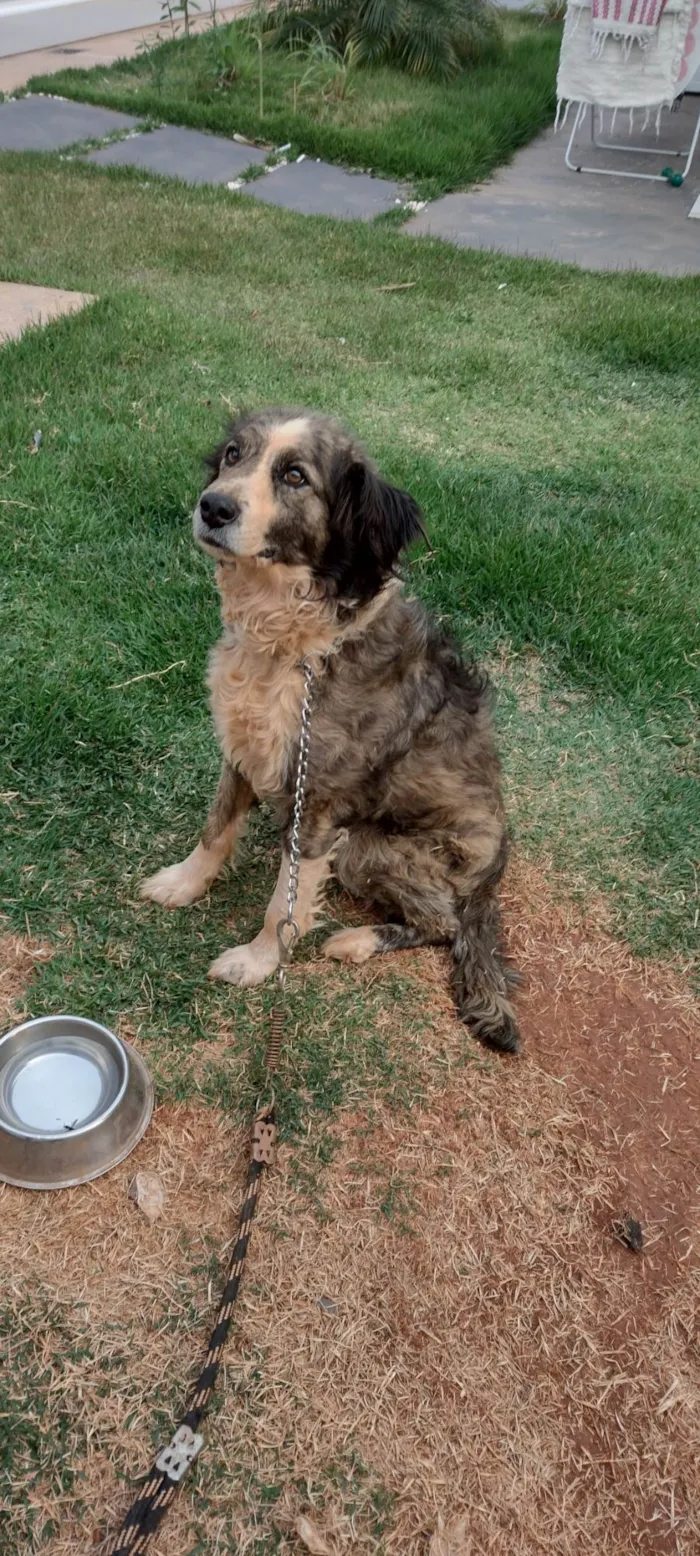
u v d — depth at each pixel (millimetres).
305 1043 1376
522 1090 1377
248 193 4453
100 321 2867
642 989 1538
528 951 1568
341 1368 1095
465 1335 1141
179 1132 1258
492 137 5336
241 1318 1113
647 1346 1166
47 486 2188
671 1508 1064
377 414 2762
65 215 3799
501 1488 1048
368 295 3521
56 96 5340
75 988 1377
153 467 2268
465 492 2416
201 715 1796
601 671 2045
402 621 1400
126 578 2023
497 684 2010
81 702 1741
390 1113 1321
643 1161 1330
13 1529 964
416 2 6418
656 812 1807
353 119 5344
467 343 3268
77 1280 1119
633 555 2299
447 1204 1244
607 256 4230
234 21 6395
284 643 1313
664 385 3209
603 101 4781
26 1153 1166
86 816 1611
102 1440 1021
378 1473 1036
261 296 3383
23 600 1948
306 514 1270
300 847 1393
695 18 4480
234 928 1515
